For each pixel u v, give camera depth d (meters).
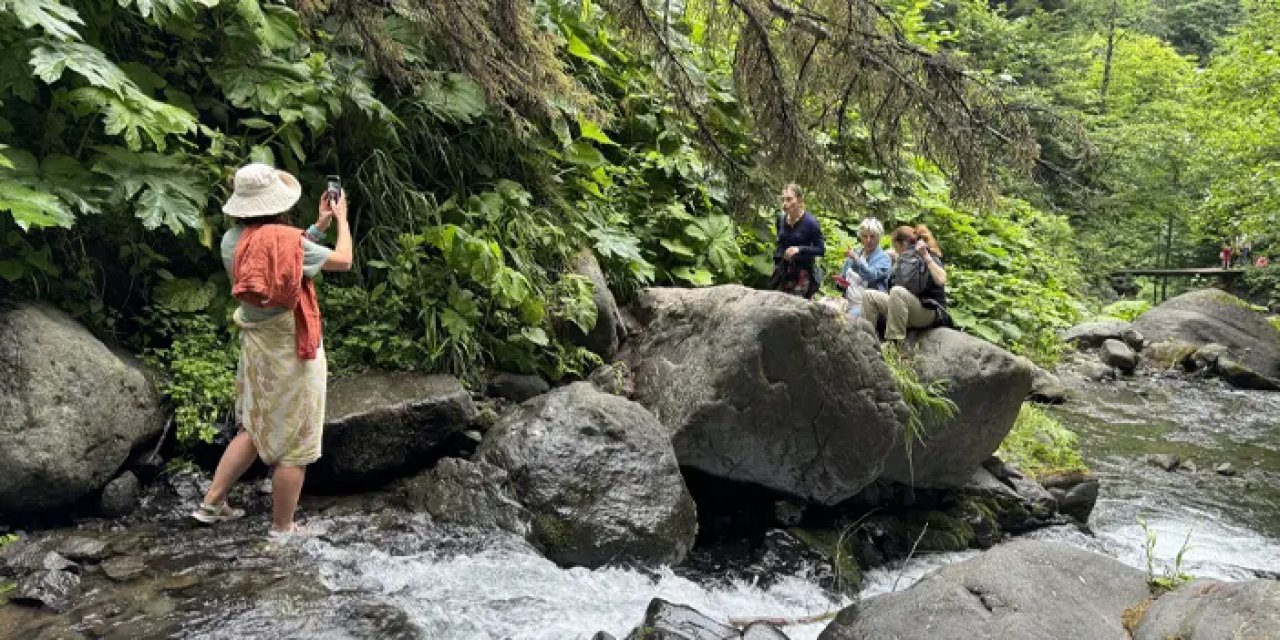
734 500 5.76
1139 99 26.75
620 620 4.02
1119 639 3.51
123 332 4.98
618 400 5.14
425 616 3.66
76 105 4.49
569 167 7.32
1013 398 6.20
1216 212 15.92
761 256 8.59
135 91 4.40
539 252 6.40
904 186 6.79
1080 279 18.52
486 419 5.40
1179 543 6.41
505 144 6.60
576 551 4.49
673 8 6.45
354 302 5.50
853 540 5.69
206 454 4.78
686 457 5.38
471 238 5.55
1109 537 6.48
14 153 4.27
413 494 4.79
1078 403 10.57
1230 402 11.12
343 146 5.84
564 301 6.07
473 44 5.66
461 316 5.65
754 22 5.68
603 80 8.36
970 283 11.24
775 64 5.82
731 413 5.28
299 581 3.76
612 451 4.81
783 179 6.46
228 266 3.99
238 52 5.40
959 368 6.11
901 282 6.58
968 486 6.49
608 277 7.00
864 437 5.59
